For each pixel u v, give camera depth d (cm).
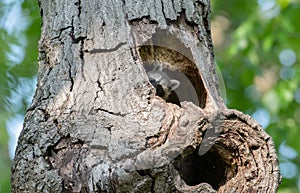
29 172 545
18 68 648
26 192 545
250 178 545
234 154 547
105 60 555
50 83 557
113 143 539
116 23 559
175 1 565
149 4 562
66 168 541
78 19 562
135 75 551
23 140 550
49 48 564
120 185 533
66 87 554
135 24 560
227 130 545
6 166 697
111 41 557
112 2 562
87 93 550
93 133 542
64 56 559
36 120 551
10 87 645
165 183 534
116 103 546
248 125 546
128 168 533
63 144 545
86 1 565
